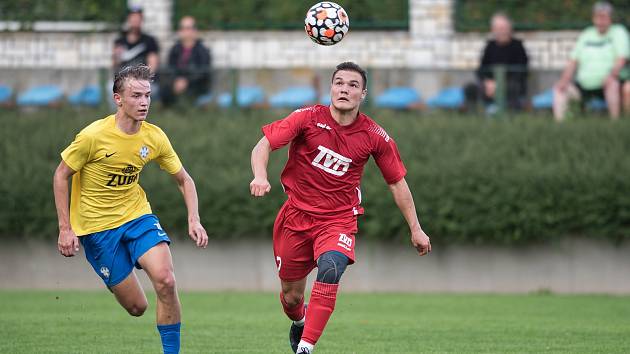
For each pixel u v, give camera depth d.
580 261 56.06
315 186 27.41
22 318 41.06
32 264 59.00
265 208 57.31
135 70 26.75
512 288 56.62
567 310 46.31
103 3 74.12
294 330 30.09
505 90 63.72
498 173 56.44
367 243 57.28
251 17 73.38
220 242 58.31
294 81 65.56
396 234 56.69
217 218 57.59
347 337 35.47
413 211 28.16
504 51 64.88
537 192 55.72
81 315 42.62
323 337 35.44
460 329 38.03
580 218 55.47
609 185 55.25
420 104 64.75
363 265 57.34
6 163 59.94
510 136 59.75
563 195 55.50
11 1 75.06
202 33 73.38
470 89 64.12
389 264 57.19
